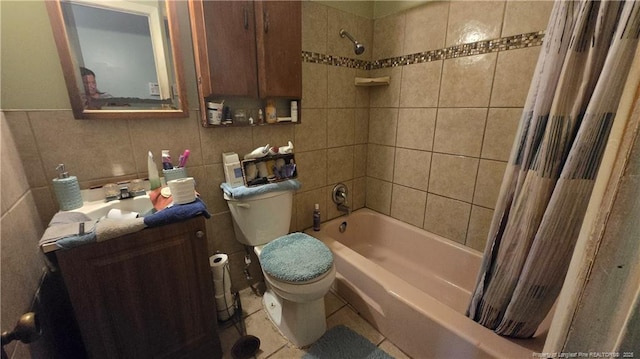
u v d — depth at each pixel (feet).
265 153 4.58
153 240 2.97
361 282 4.68
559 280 2.78
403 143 6.09
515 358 3.00
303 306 4.06
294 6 4.45
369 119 6.68
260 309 4.96
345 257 4.97
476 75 4.65
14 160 2.86
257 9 4.11
